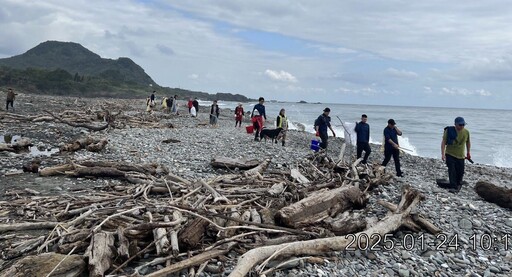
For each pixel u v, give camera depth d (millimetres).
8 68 122062
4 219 7660
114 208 7852
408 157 22188
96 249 5680
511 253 7527
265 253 6164
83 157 14328
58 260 5395
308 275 6215
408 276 6535
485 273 6727
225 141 21422
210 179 11375
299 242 6707
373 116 90438
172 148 17797
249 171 12406
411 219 8484
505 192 10555
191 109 41500
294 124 50156
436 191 11523
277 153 17797
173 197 9664
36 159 13500
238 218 7488
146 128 27344
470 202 10594
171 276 5734
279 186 10289
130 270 5801
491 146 38250
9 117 25828
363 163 14695
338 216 8500
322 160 14492
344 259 6934
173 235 6328
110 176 11508
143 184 10344
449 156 12023
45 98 64312
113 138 20078
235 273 5500
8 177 11180
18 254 6125
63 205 8508
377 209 9578
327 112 16594
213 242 6914
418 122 71000
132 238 6387
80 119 27844
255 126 22000
